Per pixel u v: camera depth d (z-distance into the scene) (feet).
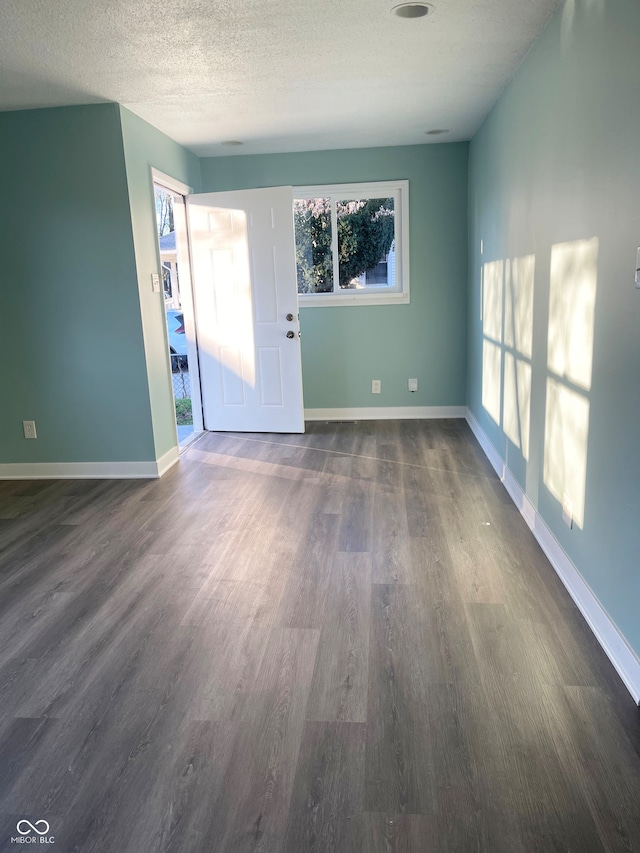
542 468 9.45
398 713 5.96
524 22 8.82
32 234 12.66
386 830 4.71
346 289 18.26
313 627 7.49
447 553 9.36
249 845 4.64
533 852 4.47
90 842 4.72
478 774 5.19
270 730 5.80
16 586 8.79
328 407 18.85
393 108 13.21
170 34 8.75
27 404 13.55
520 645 6.98
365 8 8.20
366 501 11.68
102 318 12.91
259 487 12.70
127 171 12.28
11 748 5.72
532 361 9.98
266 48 9.48
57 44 8.95
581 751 5.40
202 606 8.07
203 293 16.67
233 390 17.16
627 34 5.94
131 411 13.33
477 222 15.60
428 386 18.44
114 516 11.36
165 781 5.26
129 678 6.66
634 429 5.98
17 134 12.25
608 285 6.59
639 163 5.72
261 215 15.84
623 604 6.33
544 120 9.06
